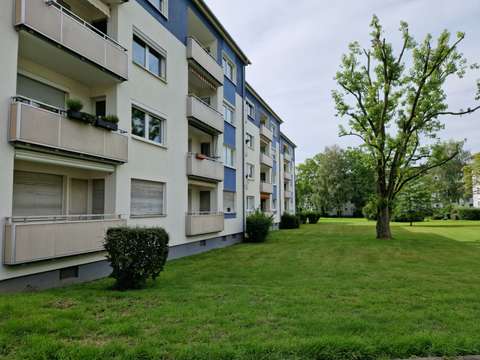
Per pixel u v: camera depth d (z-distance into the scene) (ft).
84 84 32.89
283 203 128.67
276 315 16.24
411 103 67.72
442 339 12.93
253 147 86.07
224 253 47.29
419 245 56.85
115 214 31.68
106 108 32.91
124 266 21.97
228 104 62.69
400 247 53.93
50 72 29.12
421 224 129.08
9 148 21.53
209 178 50.85
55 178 29.35
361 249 51.44
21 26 22.08
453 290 23.29
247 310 16.97
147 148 37.52
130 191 34.27
